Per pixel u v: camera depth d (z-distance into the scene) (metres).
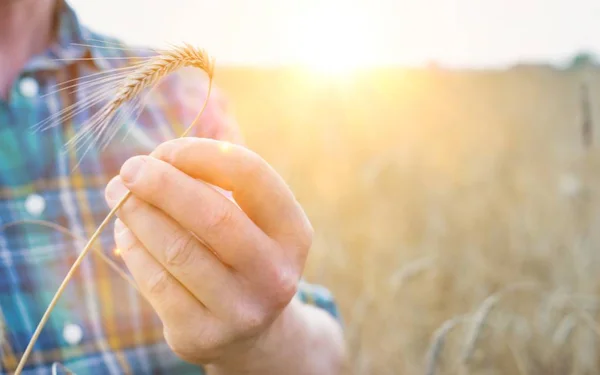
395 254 1.37
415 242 1.47
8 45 0.55
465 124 3.12
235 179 0.38
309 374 0.45
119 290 0.54
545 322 0.94
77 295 0.53
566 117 3.26
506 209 1.70
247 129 2.78
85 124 0.41
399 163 2.09
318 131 2.48
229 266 0.38
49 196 0.54
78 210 0.54
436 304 1.10
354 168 2.11
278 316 0.41
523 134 3.03
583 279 1.20
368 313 1.01
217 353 0.39
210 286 0.37
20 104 0.54
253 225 0.37
